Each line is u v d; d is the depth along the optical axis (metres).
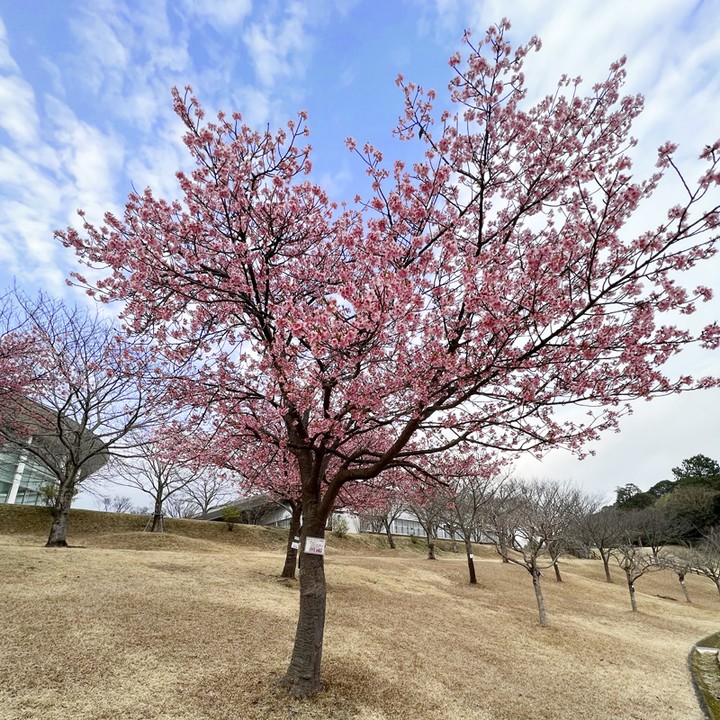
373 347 6.03
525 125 6.67
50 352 14.78
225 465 11.71
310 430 6.98
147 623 7.48
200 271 7.11
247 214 7.38
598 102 6.56
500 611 14.55
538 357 5.94
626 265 5.73
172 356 7.95
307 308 6.25
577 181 5.62
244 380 8.42
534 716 6.61
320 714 5.38
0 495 29.00
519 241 7.29
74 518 24.67
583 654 10.73
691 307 5.64
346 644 8.25
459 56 6.33
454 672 7.84
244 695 5.51
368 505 16.05
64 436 17.92
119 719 4.67
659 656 11.67
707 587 32.81
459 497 22.02
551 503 22.70
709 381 5.95
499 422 6.40
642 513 38.19
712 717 7.62
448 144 7.04
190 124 6.92
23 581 9.16
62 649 6.07
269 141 7.56
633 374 5.97
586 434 6.59
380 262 6.27
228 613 8.67
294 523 14.48
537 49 6.26
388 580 16.80
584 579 27.30
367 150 6.80
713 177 4.51
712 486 44.44
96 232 6.96
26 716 4.51
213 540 27.19
